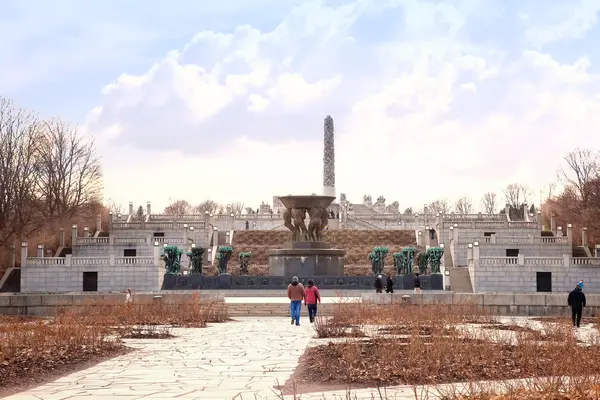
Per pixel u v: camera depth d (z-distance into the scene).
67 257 73.50
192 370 23.28
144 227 97.00
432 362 22.61
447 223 99.25
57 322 36.69
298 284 41.62
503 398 16.64
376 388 19.50
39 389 19.91
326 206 71.31
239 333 35.97
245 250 93.56
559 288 71.81
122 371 23.09
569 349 24.30
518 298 48.00
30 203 90.88
